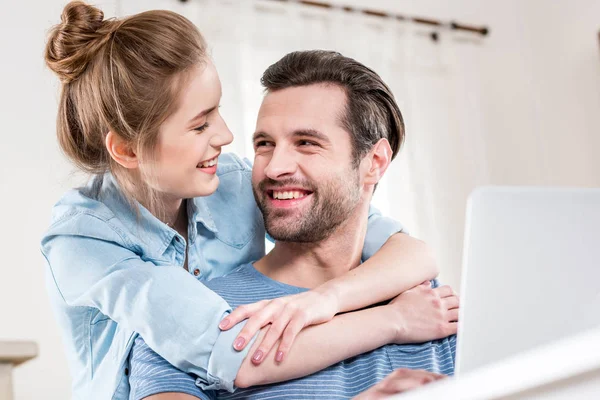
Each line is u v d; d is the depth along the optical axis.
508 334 0.93
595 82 3.76
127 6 3.04
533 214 0.95
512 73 3.90
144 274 1.33
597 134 3.74
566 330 0.91
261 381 1.26
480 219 0.97
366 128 1.48
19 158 2.84
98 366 1.51
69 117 1.47
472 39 3.86
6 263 2.75
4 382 0.81
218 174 1.66
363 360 1.38
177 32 1.41
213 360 1.25
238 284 1.50
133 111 1.37
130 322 1.32
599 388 0.54
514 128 3.82
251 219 1.65
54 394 2.72
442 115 3.68
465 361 0.95
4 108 2.86
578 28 3.85
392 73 3.59
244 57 3.26
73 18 1.44
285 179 1.41
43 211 2.84
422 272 1.51
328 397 1.33
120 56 1.38
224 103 3.14
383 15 3.63
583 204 0.94
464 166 3.65
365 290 1.41
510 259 0.95
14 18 2.95
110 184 1.50
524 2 3.99
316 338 1.29
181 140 1.38
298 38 3.40
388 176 3.41
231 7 3.28
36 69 2.94
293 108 1.43
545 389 0.57
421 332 1.41
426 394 0.64
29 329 2.73
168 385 1.27
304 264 1.50
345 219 1.46
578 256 0.93
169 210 1.51
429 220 3.41
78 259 1.40
